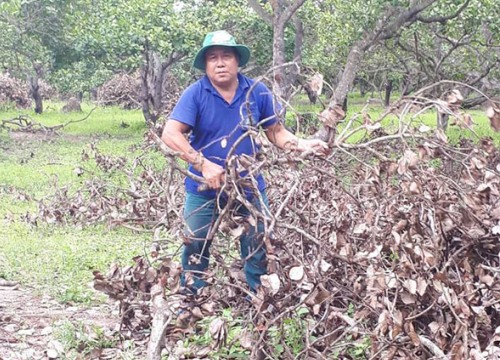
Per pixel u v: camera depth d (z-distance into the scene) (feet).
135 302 13.58
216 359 12.62
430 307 11.28
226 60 13.48
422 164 13.48
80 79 69.21
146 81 69.67
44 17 63.21
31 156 49.80
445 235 12.67
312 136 19.20
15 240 24.52
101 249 23.24
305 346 12.11
